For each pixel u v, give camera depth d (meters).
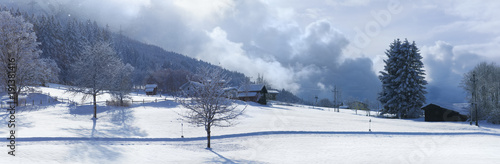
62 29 114.06
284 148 24.59
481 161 16.09
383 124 44.56
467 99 59.41
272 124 39.94
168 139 28.53
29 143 22.77
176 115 44.47
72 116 41.72
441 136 33.44
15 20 45.44
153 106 54.31
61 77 101.38
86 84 41.38
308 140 28.95
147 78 136.62
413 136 33.22
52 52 103.19
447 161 16.41
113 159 18.19
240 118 44.84
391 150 22.78
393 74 65.31
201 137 29.91
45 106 49.00
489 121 49.50
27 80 47.66
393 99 62.56
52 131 28.64
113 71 44.81
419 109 61.66
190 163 17.77
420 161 16.91
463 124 46.34
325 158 19.33
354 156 19.97
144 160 18.42
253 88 83.31
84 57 43.00
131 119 40.66
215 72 26.53
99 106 50.78
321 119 48.38
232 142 27.67
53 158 16.72
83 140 25.44
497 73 66.06
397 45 65.81
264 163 17.86
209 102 25.91
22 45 45.22
